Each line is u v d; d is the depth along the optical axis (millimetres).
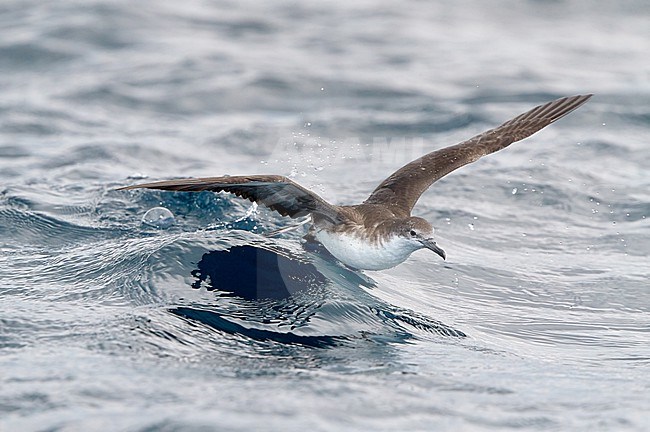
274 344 10523
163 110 23344
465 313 12664
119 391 8867
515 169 19062
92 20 28734
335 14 31953
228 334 10641
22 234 14492
